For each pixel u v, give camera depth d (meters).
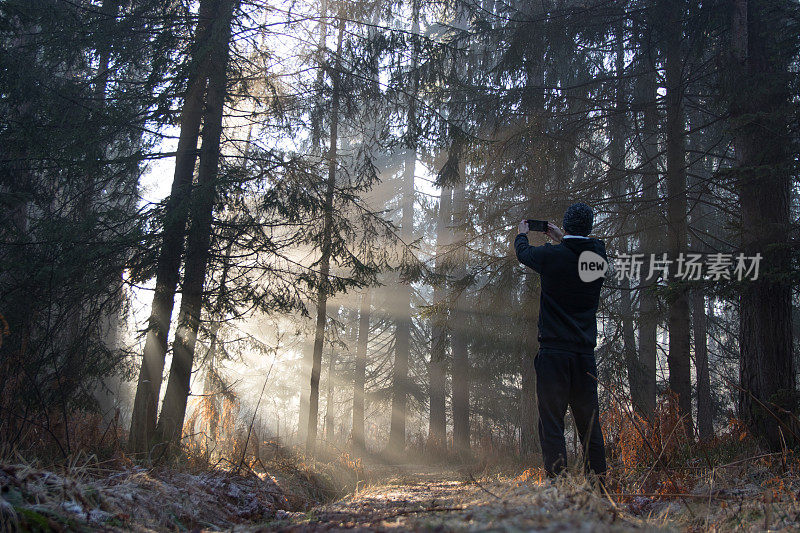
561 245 3.65
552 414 3.46
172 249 7.12
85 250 6.73
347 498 4.94
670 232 9.86
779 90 7.76
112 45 7.48
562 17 10.37
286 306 7.83
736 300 7.98
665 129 10.38
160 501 3.10
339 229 8.29
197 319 7.41
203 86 7.90
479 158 10.49
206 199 7.04
